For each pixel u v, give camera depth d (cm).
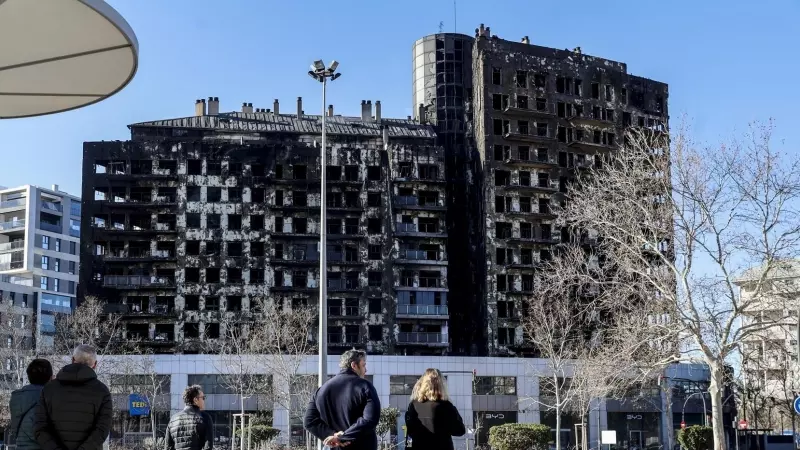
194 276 9494
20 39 1415
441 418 1083
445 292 9812
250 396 7544
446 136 10794
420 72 11256
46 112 1795
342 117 10944
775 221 3816
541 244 10050
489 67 10388
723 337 3834
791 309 3784
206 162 9725
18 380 7738
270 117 10569
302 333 8262
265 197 9756
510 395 8838
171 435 1300
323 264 3872
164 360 8375
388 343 9569
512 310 9900
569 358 7075
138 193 9669
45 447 948
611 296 4406
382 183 9931
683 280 3916
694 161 3938
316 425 995
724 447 3819
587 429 8800
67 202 14512
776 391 7581
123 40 1446
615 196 4241
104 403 983
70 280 14375
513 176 10206
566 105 10719
